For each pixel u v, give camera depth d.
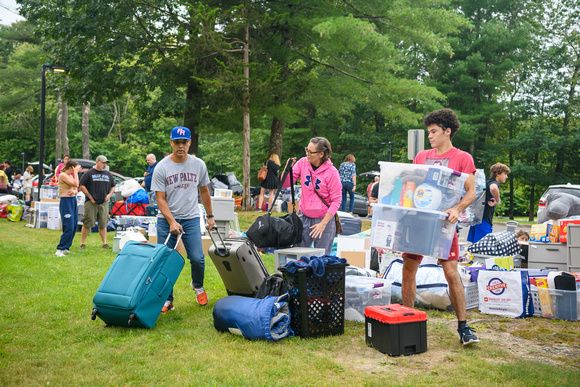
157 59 16.23
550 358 4.20
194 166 5.46
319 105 19.62
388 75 18.78
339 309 4.73
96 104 17.81
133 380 3.47
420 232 4.34
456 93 34.09
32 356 3.89
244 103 14.98
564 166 37.56
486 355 4.22
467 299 5.98
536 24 36.75
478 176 7.77
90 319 5.02
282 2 17.36
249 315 4.41
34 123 54.72
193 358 3.92
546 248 7.70
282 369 3.72
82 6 15.73
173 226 5.23
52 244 10.52
